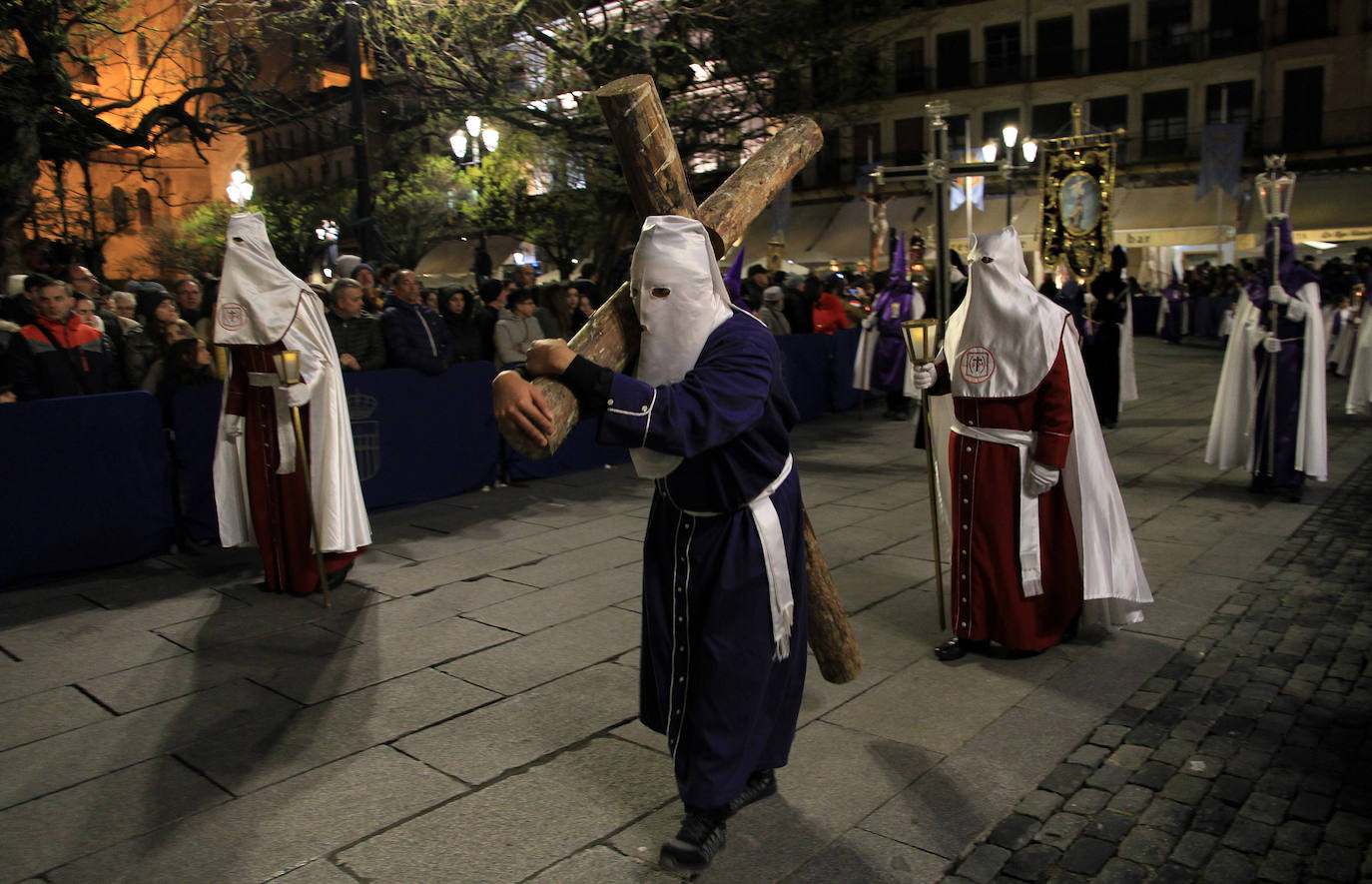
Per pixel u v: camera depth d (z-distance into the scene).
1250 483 6.82
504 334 7.39
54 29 9.17
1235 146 24.41
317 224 27.47
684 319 2.20
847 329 11.94
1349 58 28.33
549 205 18.78
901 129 34.56
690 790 2.37
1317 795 2.82
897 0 11.03
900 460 8.35
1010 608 3.81
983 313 3.84
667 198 2.46
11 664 4.07
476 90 10.61
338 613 4.62
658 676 2.52
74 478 5.27
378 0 10.73
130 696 3.72
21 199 9.57
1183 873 2.46
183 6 11.94
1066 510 3.88
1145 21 31.09
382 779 3.05
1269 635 4.07
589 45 9.95
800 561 2.55
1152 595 4.20
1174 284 21.98
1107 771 2.99
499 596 4.81
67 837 2.75
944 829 2.70
